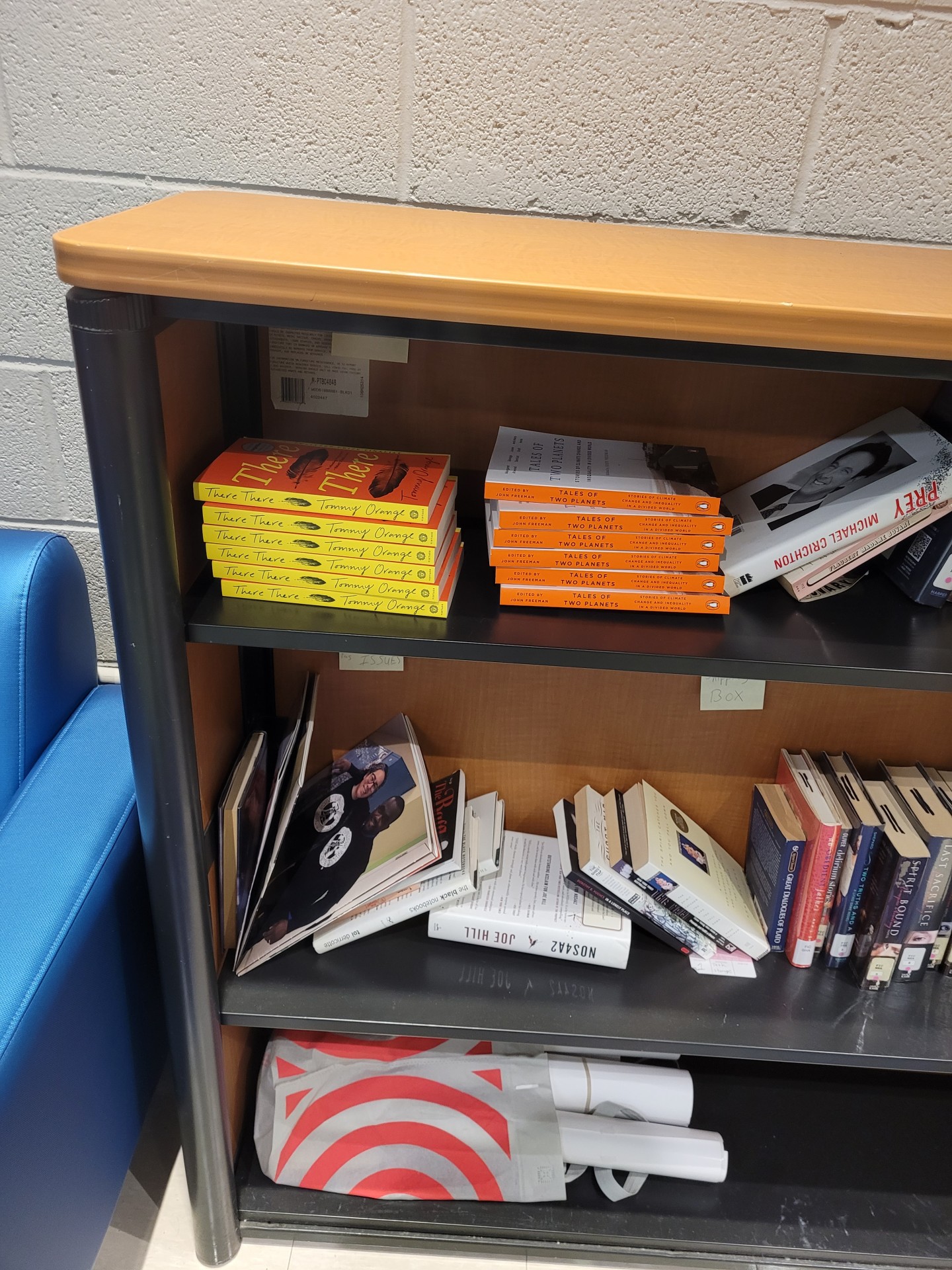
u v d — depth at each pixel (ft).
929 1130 4.46
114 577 2.72
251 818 3.59
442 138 3.43
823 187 3.47
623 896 3.84
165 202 3.15
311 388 3.59
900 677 2.92
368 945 3.93
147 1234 3.98
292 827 4.06
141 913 3.52
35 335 3.85
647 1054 3.93
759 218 3.53
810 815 3.69
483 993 3.74
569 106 3.36
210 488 2.89
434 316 2.39
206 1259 3.89
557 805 4.20
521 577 3.11
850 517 3.09
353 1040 4.37
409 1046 4.35
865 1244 3.99
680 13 3.21
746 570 3.14
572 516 3.00
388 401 3.61
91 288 2.38
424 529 2.88
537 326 2.40
